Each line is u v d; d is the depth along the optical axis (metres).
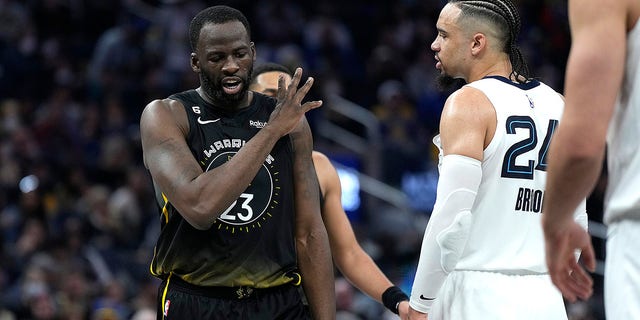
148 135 5.17
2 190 15.60
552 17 24.31
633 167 3.54
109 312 11.90
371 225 16.42
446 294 5.10
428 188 17.97
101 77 19.78
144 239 15.49
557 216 3.37
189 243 5.20
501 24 5.19
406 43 23.39
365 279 6.11
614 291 3.57
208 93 5.26
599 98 3.30
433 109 21.06
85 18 22.38
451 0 5.36
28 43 20.75
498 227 5.03
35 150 17.06
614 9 3.38
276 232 5.29
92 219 15.23
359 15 24.00
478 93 5.02
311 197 5.48
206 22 5.14
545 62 23.42
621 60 3.35
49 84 20.09
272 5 22.62
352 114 19.34
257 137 4.93
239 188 4.87
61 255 13.91
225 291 5.23
